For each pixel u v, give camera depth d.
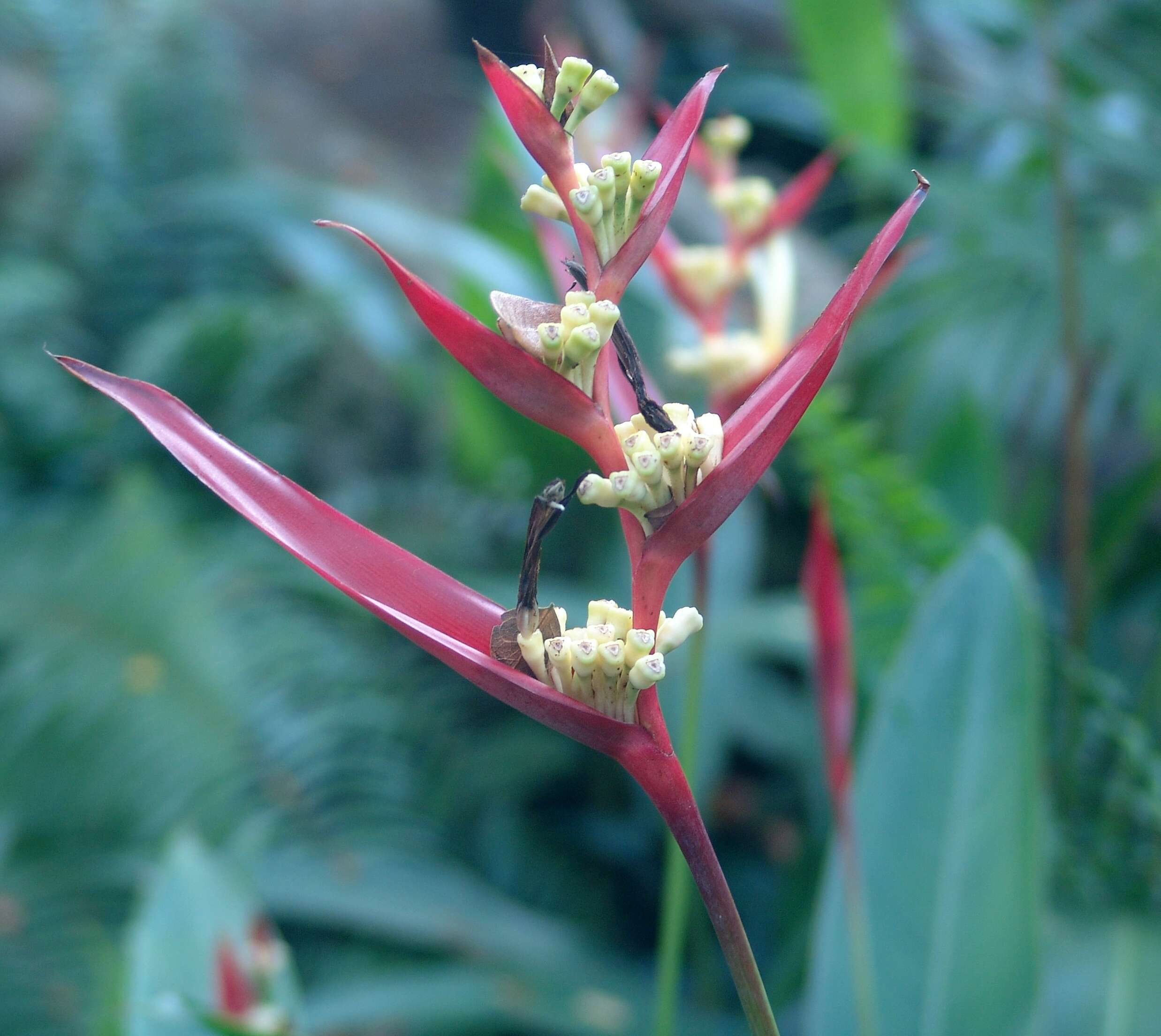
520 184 0.84
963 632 0.63
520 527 1.53
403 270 0.30
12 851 1.12
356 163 2.49
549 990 0.94
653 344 1.08
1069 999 0.65
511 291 1.22
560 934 1.06
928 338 1.08
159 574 1.27
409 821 1.20
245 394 1.72
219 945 0.54
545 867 1.28
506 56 1.51
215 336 1.66
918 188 0.31
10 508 1.56
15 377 1.63
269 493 0.32
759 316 0.56
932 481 0.98
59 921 1.06
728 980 1.12
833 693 0.49
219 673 1.21
